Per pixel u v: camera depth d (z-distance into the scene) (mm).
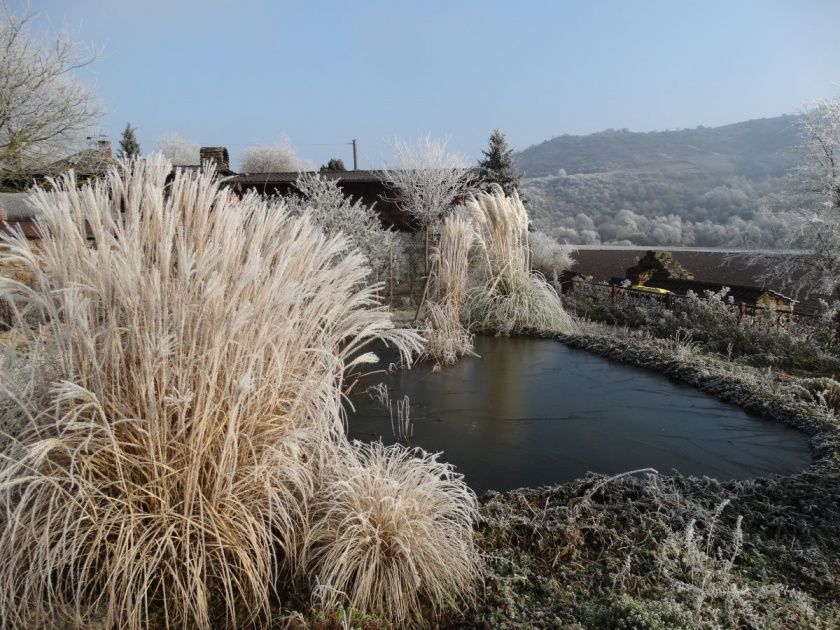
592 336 8648
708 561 2936
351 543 2545
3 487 1954
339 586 2457
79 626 2098
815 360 7469
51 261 2289
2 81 9445
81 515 2156
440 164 15789
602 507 3514
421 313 10055
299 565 2621
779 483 3914
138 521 2244
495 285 9734
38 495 2146
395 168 16203
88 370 2277
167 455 2340
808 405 5531
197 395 2340
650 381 6695
